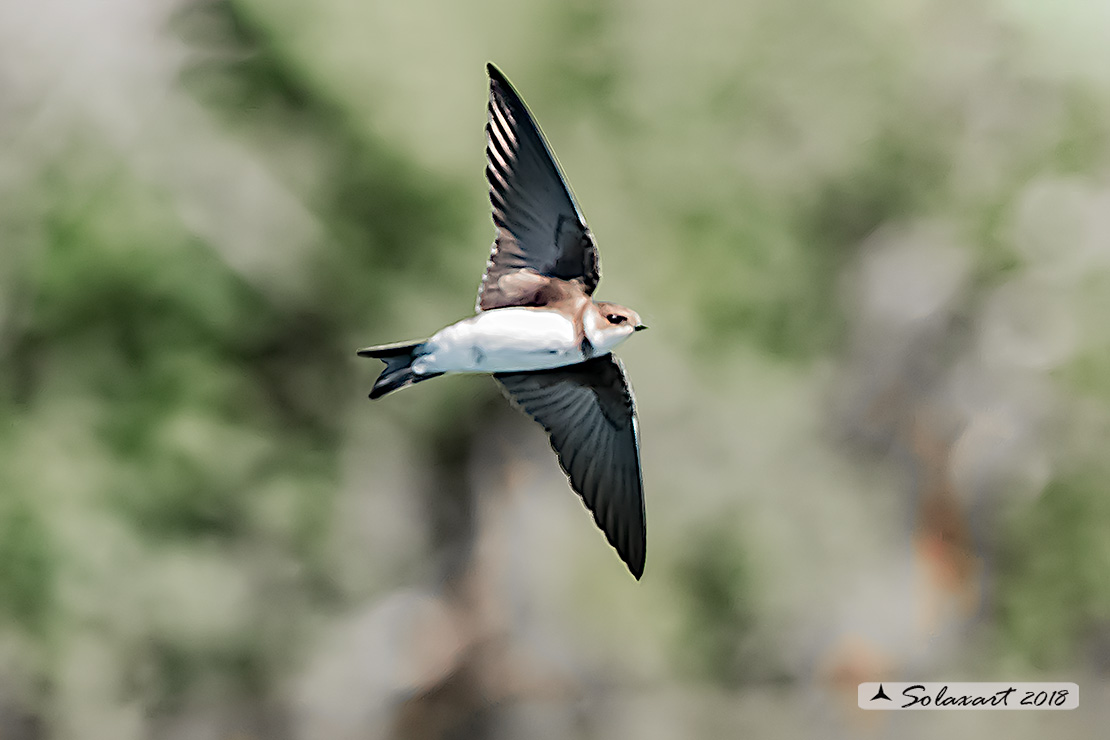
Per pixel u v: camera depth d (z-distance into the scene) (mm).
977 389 20656
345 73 16859
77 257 15477
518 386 5379
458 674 18125
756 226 19250
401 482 18297
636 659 18797
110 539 15703
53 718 15953
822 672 19281
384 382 4738
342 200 17156
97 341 15852
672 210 19000
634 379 18406
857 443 20609
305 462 17141
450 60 17203
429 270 17344
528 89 18219
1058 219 20312
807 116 19781
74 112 15922
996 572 20688
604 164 18766
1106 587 20359
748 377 18984
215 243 16125
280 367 17109
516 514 18719
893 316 20562
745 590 18906
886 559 20188
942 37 20625
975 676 20172
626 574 18781
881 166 20406
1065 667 20484
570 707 18406
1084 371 20156
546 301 4926
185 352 16094
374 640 17797
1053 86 20609
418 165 17031
